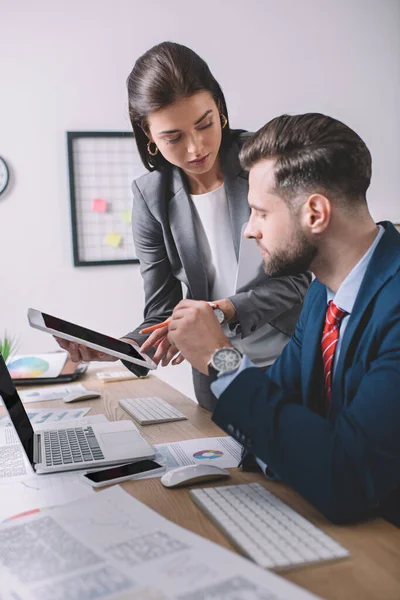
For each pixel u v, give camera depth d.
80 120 3.37
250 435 0.97
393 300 0.97
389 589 0.72
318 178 0.98
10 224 3.31
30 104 3.30
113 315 3.48
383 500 0.97
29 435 1.31
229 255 2.06
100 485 1.08
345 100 3.72
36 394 1.93
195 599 0.65
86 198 3.40
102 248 3.45
